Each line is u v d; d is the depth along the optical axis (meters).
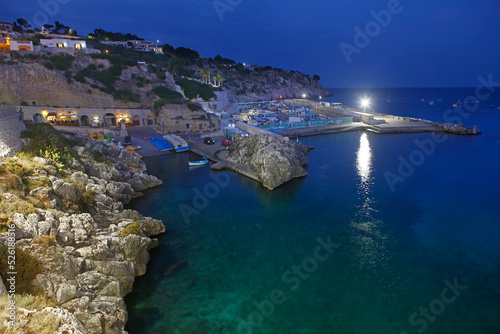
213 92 108.69
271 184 45.34
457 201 41.16
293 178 49.94
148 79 89.56
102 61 85.44
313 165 56.91
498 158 60.59
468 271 27.00
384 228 34.34
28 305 16.08
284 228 34.31
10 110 34.47
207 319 21.28
